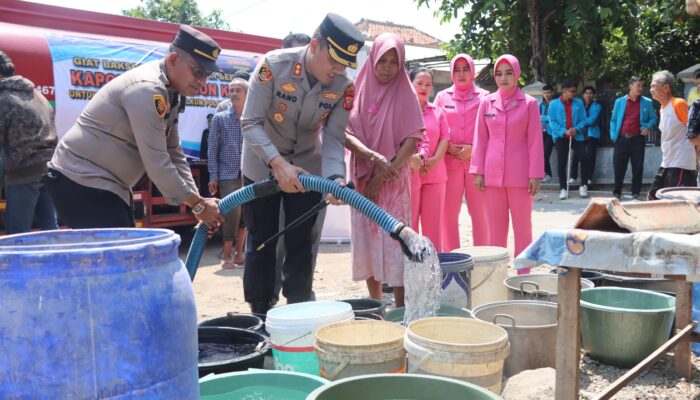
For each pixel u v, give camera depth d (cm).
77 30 657
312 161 396
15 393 141
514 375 308
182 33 313
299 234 390
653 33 1627
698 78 693
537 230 846
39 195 541
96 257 144
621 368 341
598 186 1353
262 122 356
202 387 242
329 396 210
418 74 503
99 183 316
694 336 319
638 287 416
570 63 1530
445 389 218
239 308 499
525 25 1510
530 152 502
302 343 292
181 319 161
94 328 143
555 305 337
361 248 429
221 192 645
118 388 146
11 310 141
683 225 231
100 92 320
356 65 334
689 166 741
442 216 518
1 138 495
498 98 508
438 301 287
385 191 421
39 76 589
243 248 720
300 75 352
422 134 441
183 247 803
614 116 1120
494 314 340
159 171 309
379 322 291
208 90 722
